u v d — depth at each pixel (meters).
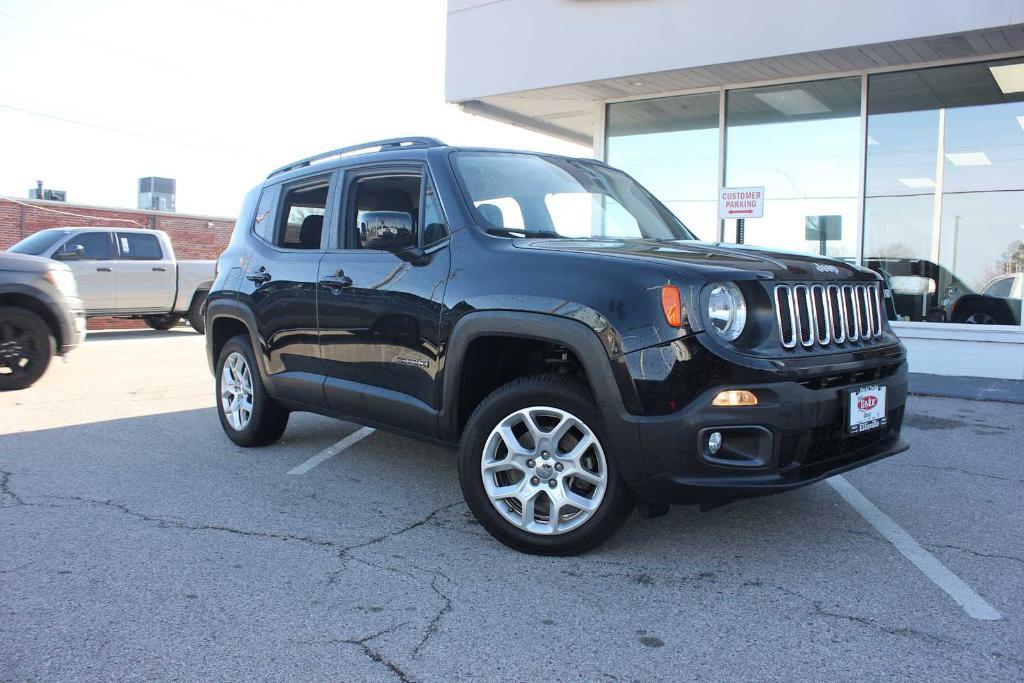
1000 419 6.56
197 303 15.55
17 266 8.01
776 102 10.00
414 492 4.52
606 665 2.59
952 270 9.11
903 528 3.89
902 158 9.30
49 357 8.25
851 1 8.27
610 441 3.21
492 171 4.23
